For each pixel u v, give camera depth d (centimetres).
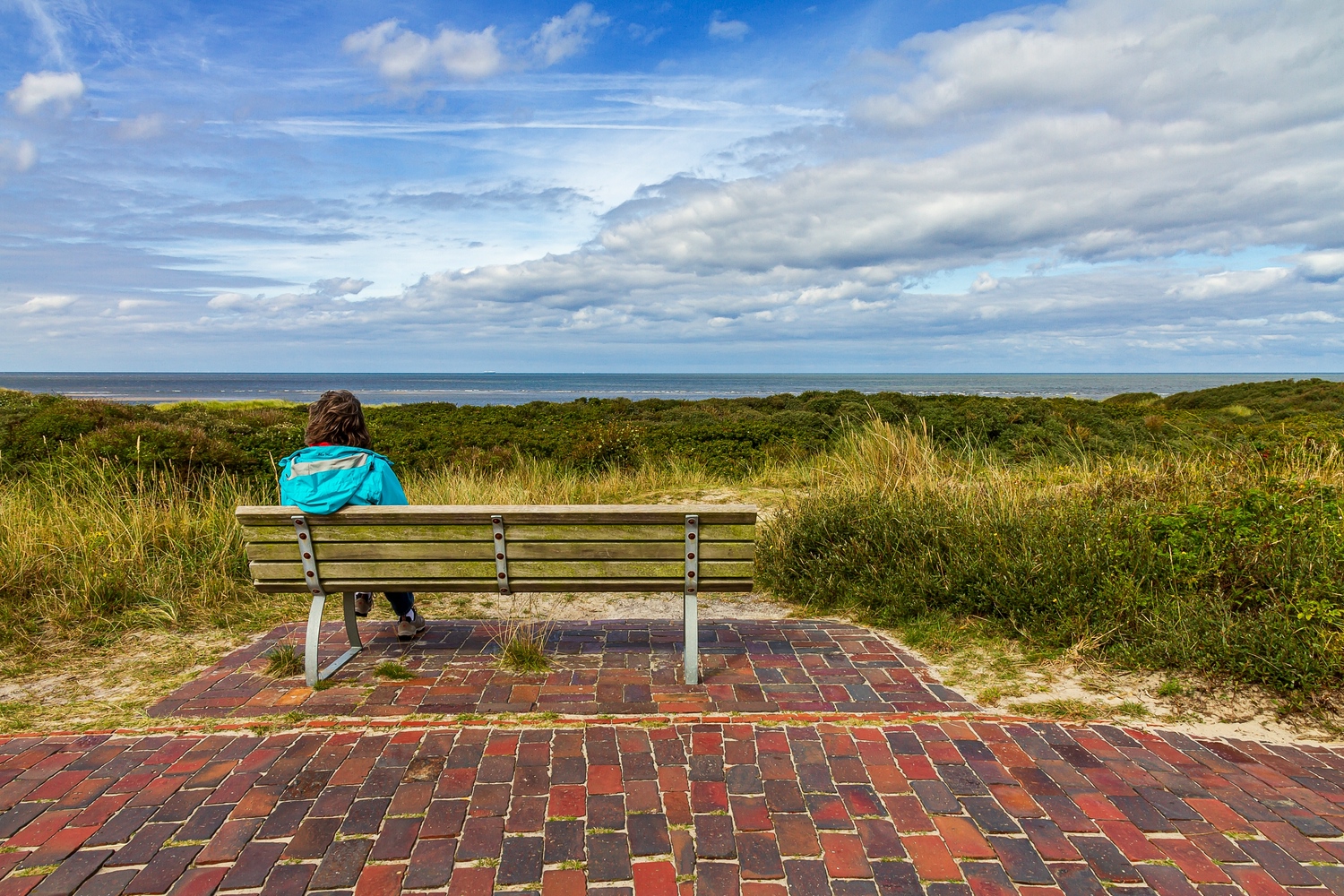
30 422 991
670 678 369
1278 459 689
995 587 446
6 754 294
